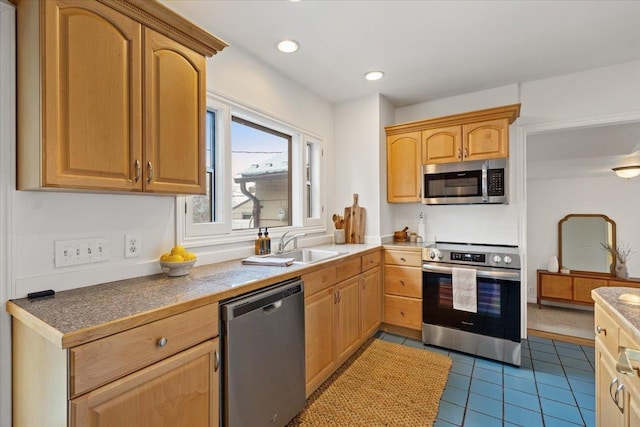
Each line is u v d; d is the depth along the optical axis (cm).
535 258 512
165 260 158
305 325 185
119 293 128
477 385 212
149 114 135
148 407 103
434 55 236
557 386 211
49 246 129
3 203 117
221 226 209
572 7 181
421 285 278
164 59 142
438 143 296
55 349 92
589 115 263
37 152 108
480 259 250
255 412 145
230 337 132
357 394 200
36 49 107
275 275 163
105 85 121
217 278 156
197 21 191
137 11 130
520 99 289
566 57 241
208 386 124
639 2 176
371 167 317
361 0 174
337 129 337
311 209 320
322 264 201
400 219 350
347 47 224
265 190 266
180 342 114
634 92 248
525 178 289
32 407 105
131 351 99
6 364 117
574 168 430
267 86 248
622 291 132
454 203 287
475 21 194
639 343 88
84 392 88
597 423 130
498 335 242
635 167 405
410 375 223
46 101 106
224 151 212
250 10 182
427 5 179
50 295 124
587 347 273
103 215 147
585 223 487
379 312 293
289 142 292
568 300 451
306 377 186
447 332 262
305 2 175
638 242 458
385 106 326
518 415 182
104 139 120
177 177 147
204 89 161
